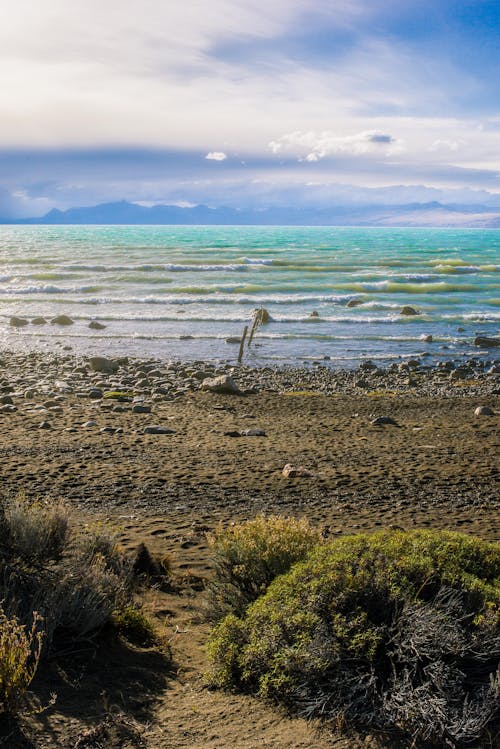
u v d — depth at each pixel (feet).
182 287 148.46
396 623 11.23
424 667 10.61
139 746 9.80
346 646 11.18
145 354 83.97
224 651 12.34
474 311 127.03
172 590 17.95
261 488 30.22
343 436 42.45
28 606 12.94
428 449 38.99
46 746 9.53
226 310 124.98
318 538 16.30
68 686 11.50
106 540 17.89
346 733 10.07
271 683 11.39
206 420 46.78
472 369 76.89
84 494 28.37
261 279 170.19
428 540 13.48
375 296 142.61
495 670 10.82
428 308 130.21
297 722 10.52
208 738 10.11
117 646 13.58
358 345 94.07
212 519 25.50
